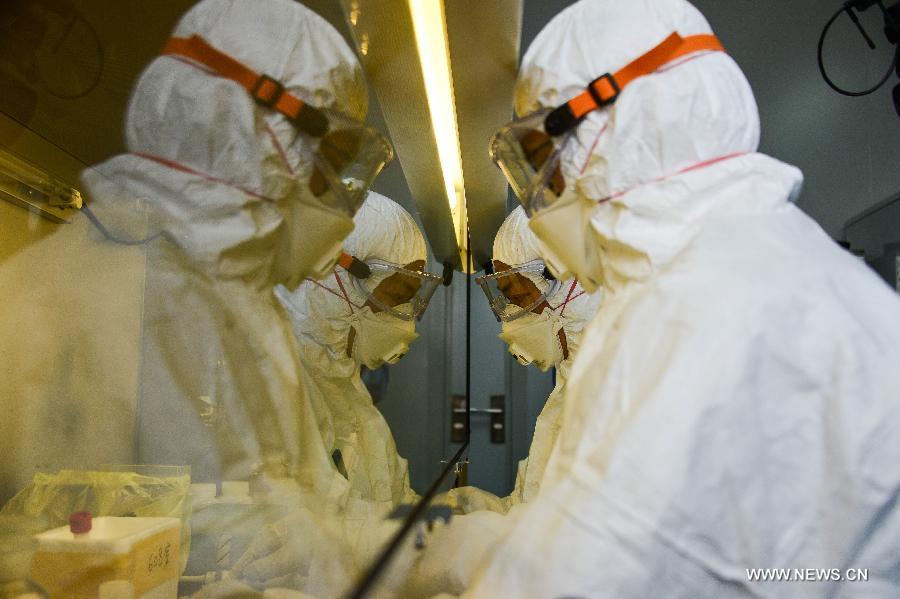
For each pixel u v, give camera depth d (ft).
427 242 6.43
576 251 3.73
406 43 3.81
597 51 3.43
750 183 3.23
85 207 3.27
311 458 4.08
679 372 2.64
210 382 3.56
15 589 2.30
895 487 2.55
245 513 3.56
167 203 3.05
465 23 3.92
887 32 7.50
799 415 2.67
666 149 3.27
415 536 3.20
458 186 7.30
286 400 3.66
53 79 2.74
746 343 2.66
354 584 2.27
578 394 3.11
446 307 7.00
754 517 2.57
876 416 2.59
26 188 3.07
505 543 2.55
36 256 3.20
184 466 3.52
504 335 7.38
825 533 2.61
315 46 3.16
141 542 2.46
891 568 2.60
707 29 3.49
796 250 2.98
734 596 2.51
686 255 3.02
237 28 3.01
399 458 5.93
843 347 2.68
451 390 7.17
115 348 3.58
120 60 2.83
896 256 7.31
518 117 3.99
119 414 3.58
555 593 2.35
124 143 3.02
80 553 2.35
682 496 2.47
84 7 2.59
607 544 2.41
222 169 3.02
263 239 3.21
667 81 3.27
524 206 3.91
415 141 5.27
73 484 3.09
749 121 3.42
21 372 3.14
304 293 5.67
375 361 5.99
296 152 3.13
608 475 2.53
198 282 3.29
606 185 3.38
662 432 2.55
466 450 7.93
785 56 9.31
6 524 2.76
